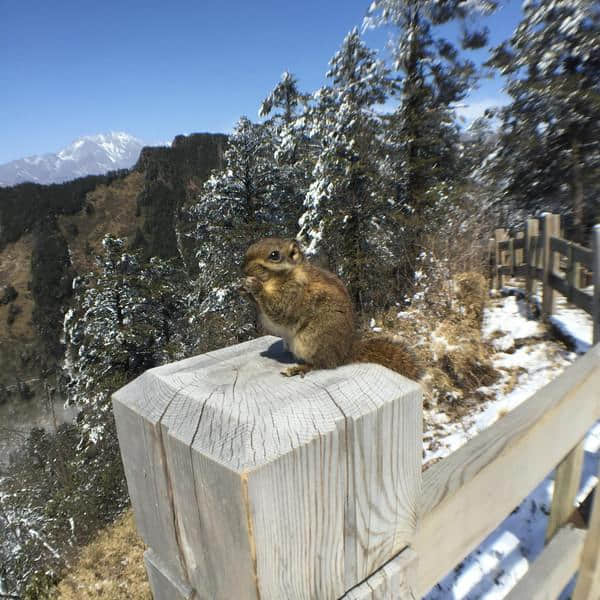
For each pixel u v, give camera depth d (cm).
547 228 798
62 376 3122
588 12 1605
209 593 95
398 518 108
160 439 98
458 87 1656
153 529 109
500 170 1959
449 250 1088
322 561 92
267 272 209
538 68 1742
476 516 146
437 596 335
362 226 1653
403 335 803
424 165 1680
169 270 2558
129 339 2022
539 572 209
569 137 1806
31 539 1321
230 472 77
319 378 110
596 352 236
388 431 100
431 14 1559
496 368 691
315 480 87
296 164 2233
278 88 2372
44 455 1983
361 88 1672
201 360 132
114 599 831
